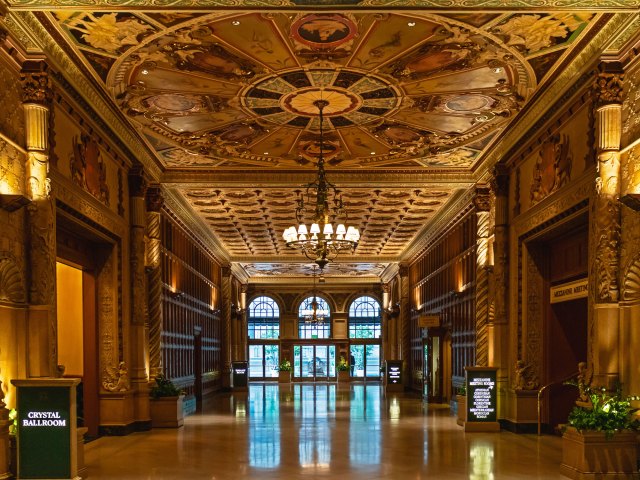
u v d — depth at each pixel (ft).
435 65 32.81
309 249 47.16
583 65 31.63
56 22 28.02
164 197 58.29
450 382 72.84
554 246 43.11
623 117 29.60
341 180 54.39
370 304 140.77
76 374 43.65
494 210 50.44
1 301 26.91
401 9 24.82
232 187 54.70
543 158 40.42
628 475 27.86
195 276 78.38
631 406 28.45
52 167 31.45
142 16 27.40
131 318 45.96
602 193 29.84
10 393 27.66
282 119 41.47
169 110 39.65
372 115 40.75
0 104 27.35
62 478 27.02
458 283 66.44
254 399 81.71
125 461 34.09
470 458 34.63
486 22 28.02
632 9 24.77
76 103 34.96
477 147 47.70
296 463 33.40
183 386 68.85
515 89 36.24
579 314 43.50
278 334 140.77
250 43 30.19
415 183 54.19
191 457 35.24
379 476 29.94
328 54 31.48
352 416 58.18
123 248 45.06
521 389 43.73
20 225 28.60
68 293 44.16
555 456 35.17
